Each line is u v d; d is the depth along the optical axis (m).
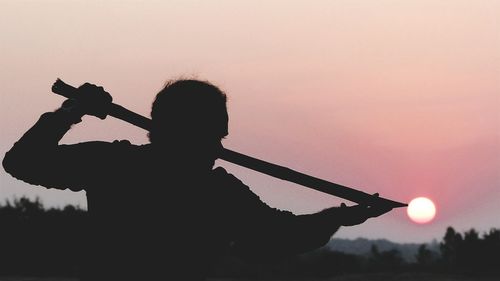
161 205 4.29
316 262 37.00
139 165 4.31
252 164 4.65
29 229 30.83
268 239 4.52
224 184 4.46
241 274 34.00
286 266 35.50
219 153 4.54
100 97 4.30
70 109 4.21
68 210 32.03
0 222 30.70
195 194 4.35
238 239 4.54
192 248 4.32
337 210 4.75
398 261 40.84
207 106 4.36
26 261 30.59
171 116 4.35
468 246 37.12
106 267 4.23
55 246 30.62
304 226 4.61
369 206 4.87
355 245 107.69
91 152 4.30
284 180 4.79
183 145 4.35
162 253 4.26
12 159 4.14
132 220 4.26
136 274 4.23
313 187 4.86
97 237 4.26
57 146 4.25
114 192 4.28
